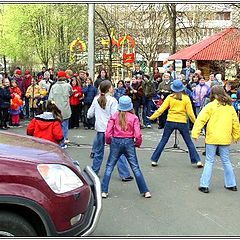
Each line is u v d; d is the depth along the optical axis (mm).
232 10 23484
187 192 7211
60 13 35375
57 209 3859
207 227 5551
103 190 6824
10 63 41844
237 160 10086
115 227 5465
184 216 5980
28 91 16938
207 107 7301
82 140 12531
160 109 9086
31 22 34844
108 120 7367
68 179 4023
